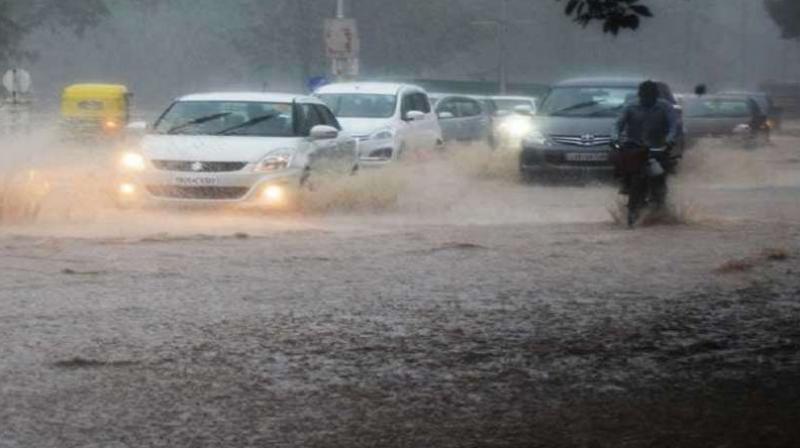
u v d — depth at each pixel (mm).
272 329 24281
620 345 23328
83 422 18062
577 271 31422
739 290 29062
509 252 34438
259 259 32719
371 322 25047
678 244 36406
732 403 19391
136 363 21469
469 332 24266
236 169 43031
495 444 17234
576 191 57125
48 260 32031
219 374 20844
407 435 17656
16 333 23547
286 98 46938
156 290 28094
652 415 18703
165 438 17391
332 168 47406
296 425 18109
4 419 18141
